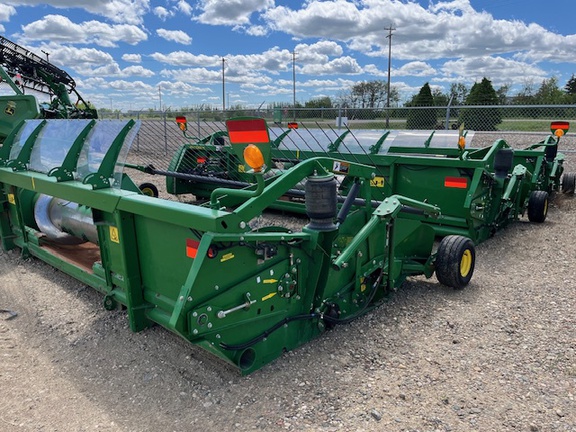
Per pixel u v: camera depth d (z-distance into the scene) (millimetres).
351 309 3854
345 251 3502
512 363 3248
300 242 3188
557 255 5645
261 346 3133
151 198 3219
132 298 3551
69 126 4434
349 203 3594
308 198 3197
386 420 2658
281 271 3127
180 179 7984
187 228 2963
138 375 3158
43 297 4426
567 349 3414
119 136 3686
